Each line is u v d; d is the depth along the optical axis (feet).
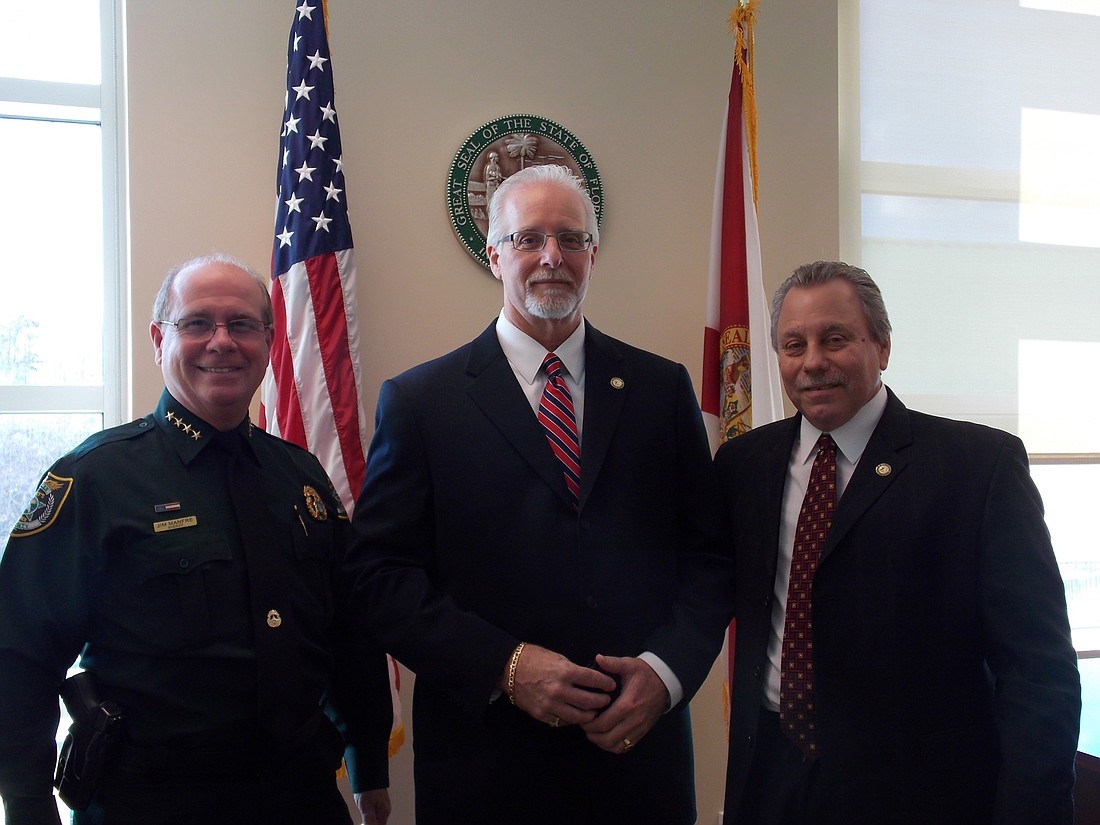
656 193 8.93
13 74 8.29
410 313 8.30
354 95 8.22
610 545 5.03
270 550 4.82
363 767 5.58
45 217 8.34
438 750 4.96
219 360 4.75
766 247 9.23
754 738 4.77
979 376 10.31
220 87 7.97
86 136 8.45
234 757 4.45
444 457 5.13
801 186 9.33
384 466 5.18
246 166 8.01
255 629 4.60
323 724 4.98
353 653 5.48
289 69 7.71
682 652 4.85
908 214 10.14
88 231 8.43
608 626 4.91
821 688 4.51
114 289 8.38
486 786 4.81
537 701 4.49
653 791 4.97
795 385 4.85
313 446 7.27
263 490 5.02
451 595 4.97
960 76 10.31
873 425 4.89
